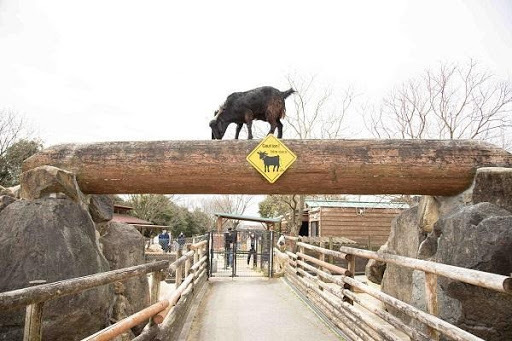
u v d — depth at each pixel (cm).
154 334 448
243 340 604
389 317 459
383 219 2178
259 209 3638
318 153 539
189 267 849
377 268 826
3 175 2488
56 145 568
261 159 539
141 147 554
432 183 536
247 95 646
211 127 654
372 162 533
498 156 534
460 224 444
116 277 339
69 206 505
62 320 425
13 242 433
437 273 351
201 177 545
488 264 397
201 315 760
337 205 2169
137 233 658
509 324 387
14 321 372
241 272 1488
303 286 952
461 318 409
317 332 646
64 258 454
